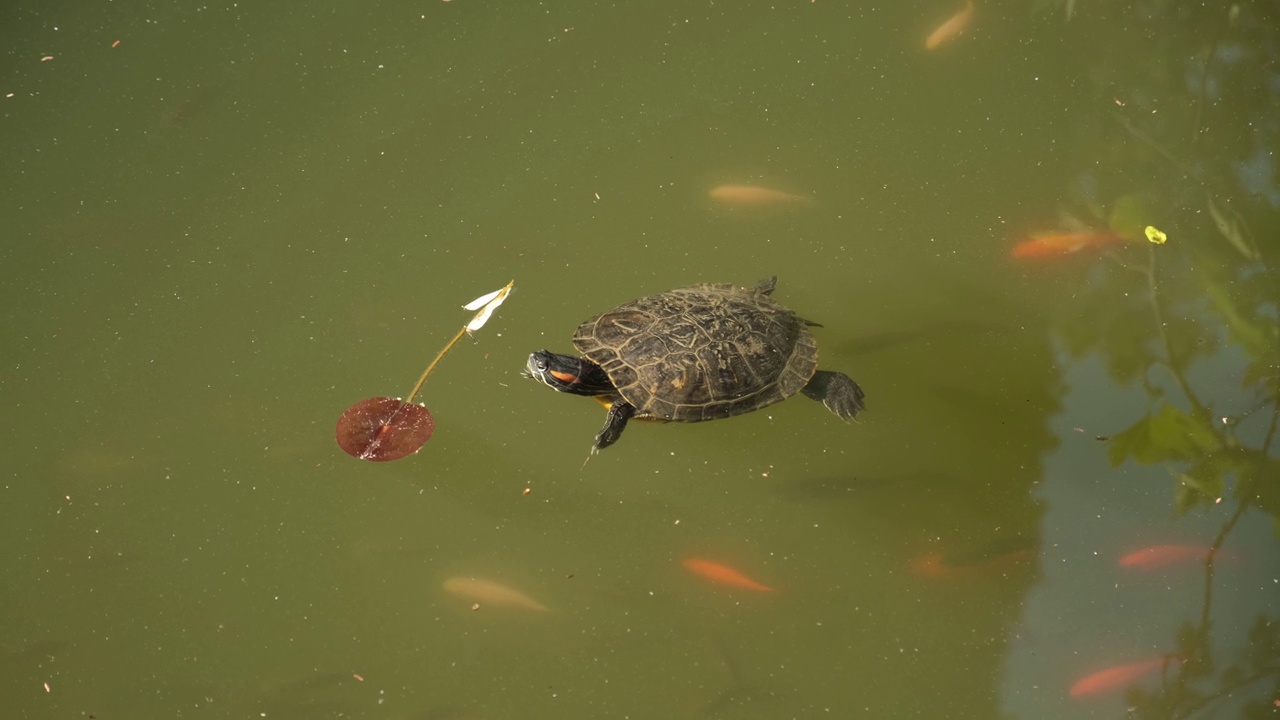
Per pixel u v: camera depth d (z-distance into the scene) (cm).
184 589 325
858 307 339
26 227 348
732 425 333
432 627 322
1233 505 325
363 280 343
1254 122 353
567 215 347
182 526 328
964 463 329
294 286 342
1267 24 363
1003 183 349
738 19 370
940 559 324
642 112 358
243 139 357
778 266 342
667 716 317
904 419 332
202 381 336
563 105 360
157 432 333
